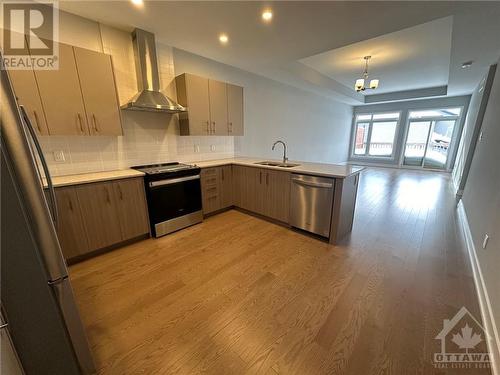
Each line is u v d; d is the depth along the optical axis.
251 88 4.44
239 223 3.22
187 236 2.80
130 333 1.43
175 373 1.19
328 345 1.33
